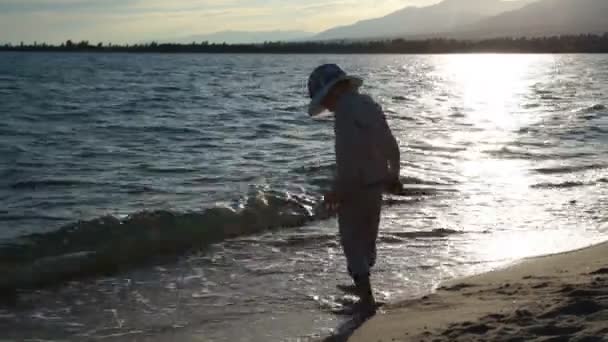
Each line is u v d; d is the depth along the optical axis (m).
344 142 4.91
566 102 29.52
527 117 22.30
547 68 79.25
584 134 17.58
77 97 27.80
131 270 6.12
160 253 6.64
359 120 4.88
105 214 8.07
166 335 4.58
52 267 6.07
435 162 12.70
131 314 5.01
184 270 6.14
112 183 10.25
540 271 5.71
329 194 5.02
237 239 7.29
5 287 5.54
